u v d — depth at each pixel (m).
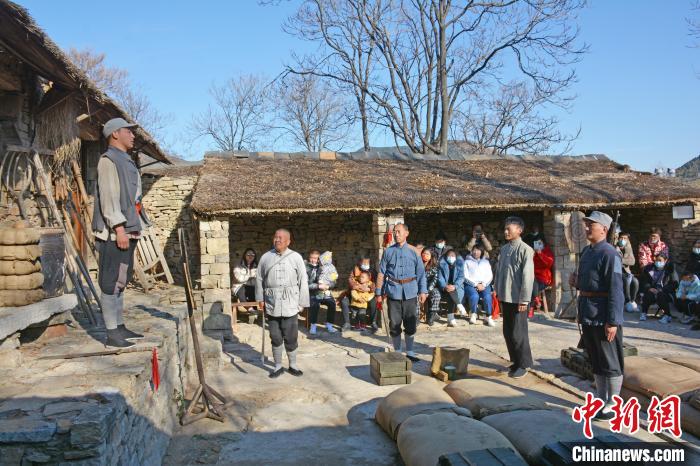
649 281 10.44
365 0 20.06
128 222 4.27
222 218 9.30
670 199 11.15
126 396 3.43
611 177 12.62
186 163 15.51
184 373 6.05
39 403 3.15
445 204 10.23
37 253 4.46
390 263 7.45
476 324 10.26
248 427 5.12
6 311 4.09
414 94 21.67
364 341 8.99
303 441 4.80
